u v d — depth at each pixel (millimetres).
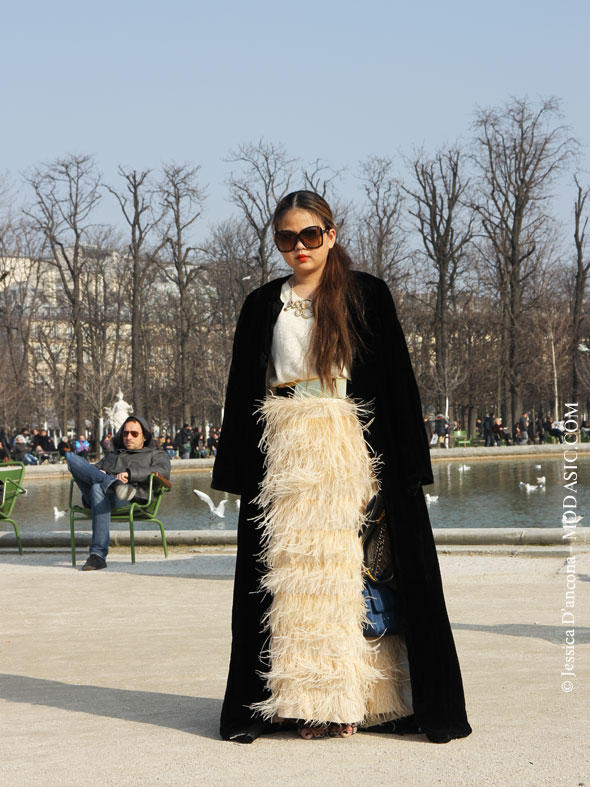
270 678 3809
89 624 7449
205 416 64812
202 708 4434
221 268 60688
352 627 3770
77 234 55969
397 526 3842
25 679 5449
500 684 4816
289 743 3758
